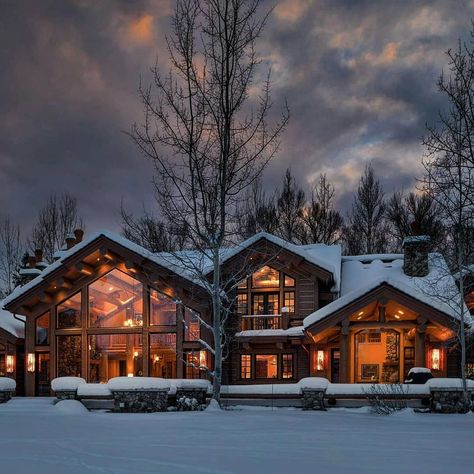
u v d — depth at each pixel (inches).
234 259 885.2
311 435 366.0
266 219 1508.4
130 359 944.3
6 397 738.2
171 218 752.3
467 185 657.6
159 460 253.3
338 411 636.7
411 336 849.5
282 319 869.2
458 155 652.1
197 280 836.6
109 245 917.8
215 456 267.0
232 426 427.5
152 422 459.5
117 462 247.0
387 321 770.2
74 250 927.0
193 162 696.4
